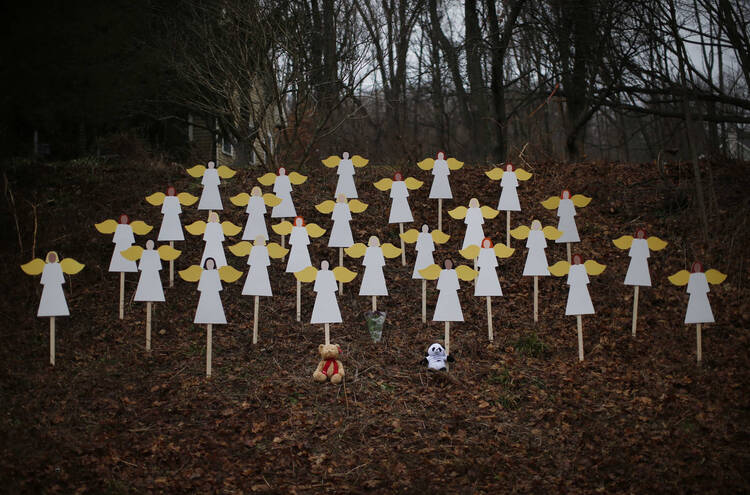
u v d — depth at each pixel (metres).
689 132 9.84
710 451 5.70
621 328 8.02
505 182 9.76
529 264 8.43
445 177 10.07
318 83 14.37
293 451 5.87
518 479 5.48
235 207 11.24
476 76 18.77
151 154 14.85
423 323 8.34
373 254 8.17
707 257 9.17
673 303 8.44
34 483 5.27
